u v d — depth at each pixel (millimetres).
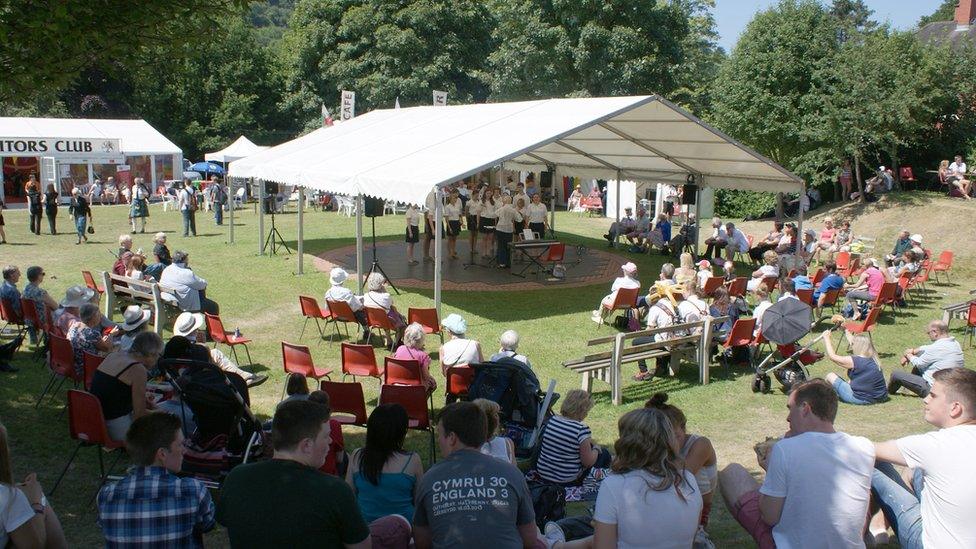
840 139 26953
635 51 36844
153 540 3725
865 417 9281
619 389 10039
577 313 15422
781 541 3736
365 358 9648
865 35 28562
